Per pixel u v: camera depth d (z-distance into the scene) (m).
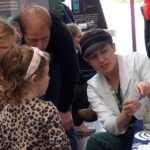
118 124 1.66
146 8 2.39
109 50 1.76
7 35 1.58
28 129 1.43
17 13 2.52
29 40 1.79
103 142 1.74
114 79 1.84
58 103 2.12
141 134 1.48
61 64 2.06
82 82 3.06
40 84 1.52
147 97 1.70
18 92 1.47
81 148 3.12
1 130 1.49
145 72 1.83
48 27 1.80
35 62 1.48
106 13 4.73
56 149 1.44
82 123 3.42
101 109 1.79
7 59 1.48
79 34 3.07
